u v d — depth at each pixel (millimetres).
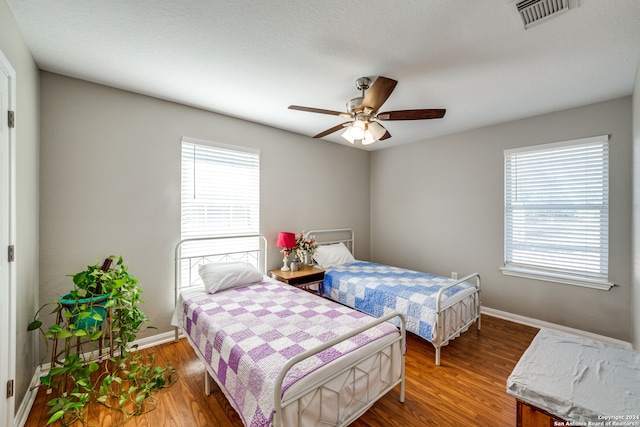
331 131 2660
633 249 2268
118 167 2387
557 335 1808
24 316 1681
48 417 1681
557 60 1896
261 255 3359
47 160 2076
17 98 1568
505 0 1351
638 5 1369
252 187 3281
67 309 1905
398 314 1751
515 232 3141
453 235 3650
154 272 2580
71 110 2176
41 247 2051
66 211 2156
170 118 2658
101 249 2309
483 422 1658
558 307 2838
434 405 1801
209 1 1380
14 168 1467
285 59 1913
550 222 2893
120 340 2012
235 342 1593
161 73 2113
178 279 2703
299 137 3736
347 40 1693
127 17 1502
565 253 2803
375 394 1629
